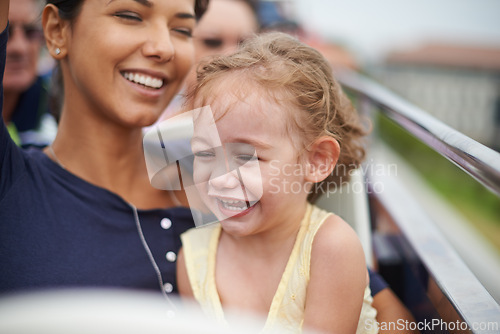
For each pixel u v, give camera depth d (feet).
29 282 3.07
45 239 3.20
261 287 3.29
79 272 3.19
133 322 2.41
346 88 6.78
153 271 3.45
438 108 36.06
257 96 3.03
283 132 3.05
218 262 3.49
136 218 3.54
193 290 3.43
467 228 16.39
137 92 3.35
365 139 4.44
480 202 18.60
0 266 3.04
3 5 2.93
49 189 3.39
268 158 3.02
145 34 3.27
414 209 4.60
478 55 49.65
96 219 3.39
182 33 3.53
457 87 41.81
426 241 3.99
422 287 3.71
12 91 5.93
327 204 4.10
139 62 3.29
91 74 3.26
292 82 3.12
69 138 3.58
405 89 40.65
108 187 3.62
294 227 3.28
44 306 2.68
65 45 3.40
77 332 2.35
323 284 3.06
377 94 4.99
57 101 4.24
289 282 3.16
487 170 2.29
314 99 3.19
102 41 3.17
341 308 3.05
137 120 3.40
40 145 4.98
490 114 34.81
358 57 38.29
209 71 3.35
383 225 4.87
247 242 3.36
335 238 3.13
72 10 3.20
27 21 5.88
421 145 19.56
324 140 3.20
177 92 3.67
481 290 3.26
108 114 3.40
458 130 2.97
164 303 3.33
